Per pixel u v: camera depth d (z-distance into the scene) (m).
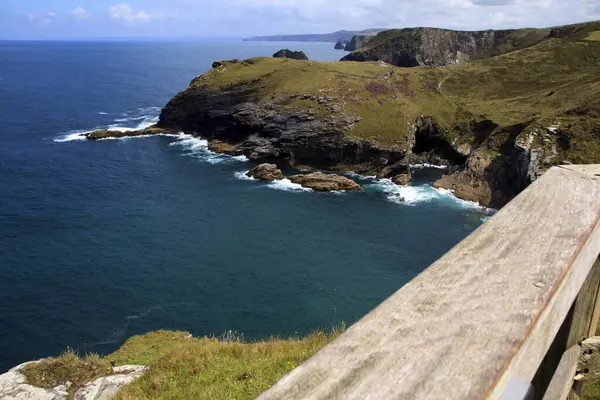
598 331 2.78
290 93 73.56
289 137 64.69
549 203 2.58
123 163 62.28
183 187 53.81
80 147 69.25
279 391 1.29
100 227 42.16
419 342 1.47
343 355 1.43
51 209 45.94
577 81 83.44
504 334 1.48
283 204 49.28
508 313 1.59
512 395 1.30
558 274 1.81
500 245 2.09
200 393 8.46
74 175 56.56
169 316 28.89
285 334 27.25
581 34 126.50
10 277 33.25
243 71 85.75
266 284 32.69
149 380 9.77
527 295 1.68
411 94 82.06
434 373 1.34
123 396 9.27
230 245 39.06
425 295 1.73
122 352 16.97
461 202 51.81
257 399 1.27
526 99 84.06
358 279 33.91
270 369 8.99
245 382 8.63
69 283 32.53
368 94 74.69
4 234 40.19
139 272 34.19
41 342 26.61
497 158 57.88
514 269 1.87
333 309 29.88
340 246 39.53
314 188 54.06
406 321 1.58
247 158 66.69
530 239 2.12
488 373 1.33
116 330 27.64
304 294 31.53
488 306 1.63
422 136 74.94
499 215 2.45
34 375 11.02
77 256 36.53
